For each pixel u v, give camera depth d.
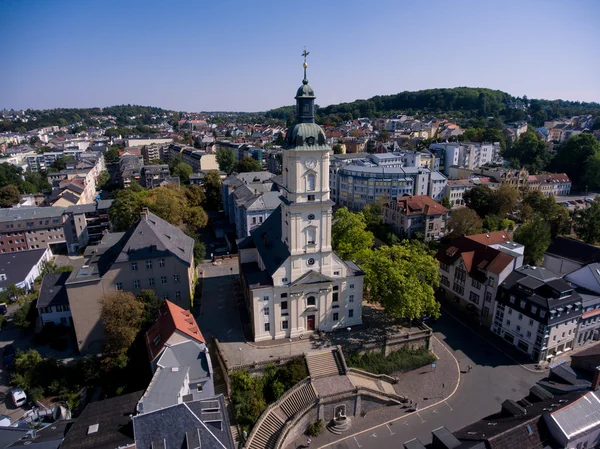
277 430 58.94
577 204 171.25
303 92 66.00
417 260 78.00
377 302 90.56
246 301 85.44
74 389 68.75
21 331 87.94
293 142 66.94
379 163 196.00
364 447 58.38
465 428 50.34
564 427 44.53
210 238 146.50
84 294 76.38
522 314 78.94
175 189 159.75
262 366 66.31
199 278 106.12
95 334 78.50
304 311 75.00
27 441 47.50
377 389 67.25
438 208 135.25
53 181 199.88
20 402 67.69
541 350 75.62
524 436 43.91
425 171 165.12
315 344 73.38
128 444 44.00
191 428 43.97
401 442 59.12
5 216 141.50
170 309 69.56
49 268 116.62
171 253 80.75
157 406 49.06
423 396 68.38
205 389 59.81
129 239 79.69
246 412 61.59
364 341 73.62
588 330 82.75
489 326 87.81
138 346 70.50
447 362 77.12
